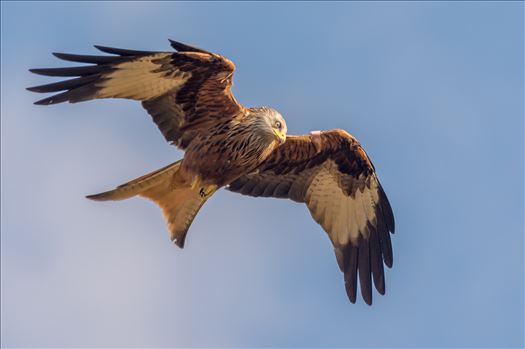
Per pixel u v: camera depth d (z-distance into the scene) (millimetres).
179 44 15258
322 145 17703
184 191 16469
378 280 18344
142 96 15977
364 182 18203
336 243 18344
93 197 15836
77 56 15398
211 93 16094
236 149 16531
